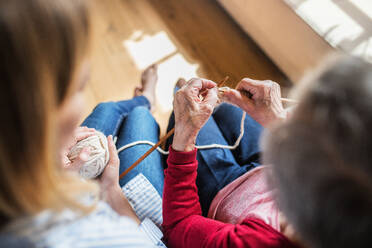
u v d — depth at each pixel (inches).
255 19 50.5
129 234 13.5
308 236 11.8
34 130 9.2
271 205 21.1
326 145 9.6
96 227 12.7
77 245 12.0
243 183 26.0
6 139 9.0
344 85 9.2
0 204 10.2
